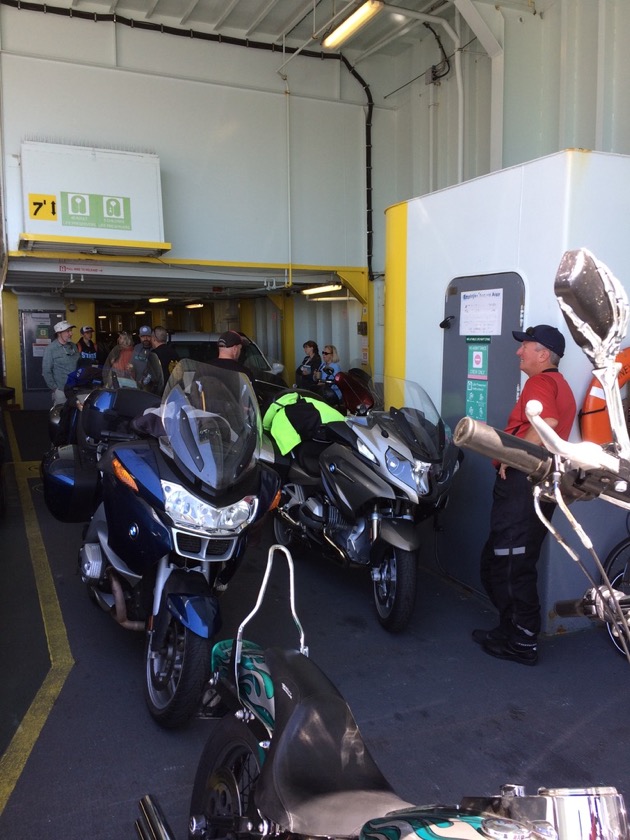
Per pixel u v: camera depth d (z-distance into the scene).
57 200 9.38
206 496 3.19
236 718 2.33
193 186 10.70
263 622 4.71
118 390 4.89
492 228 4.81
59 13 9.66
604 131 7.73
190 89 10.52
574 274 0.98
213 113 10.70
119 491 3.46
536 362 4.10
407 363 5.76
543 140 8.73
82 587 5.18
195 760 3.20
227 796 2.28
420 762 3.23
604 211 4.36
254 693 2.28
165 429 3.41
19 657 4.13
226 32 10.65
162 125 10.41
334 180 11.76
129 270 10.77
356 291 12.09
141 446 3.44
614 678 4.00
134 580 3.57
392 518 4.40
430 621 4.75
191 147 10.62
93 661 4.09
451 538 5.40
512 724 3.54
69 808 2.87
